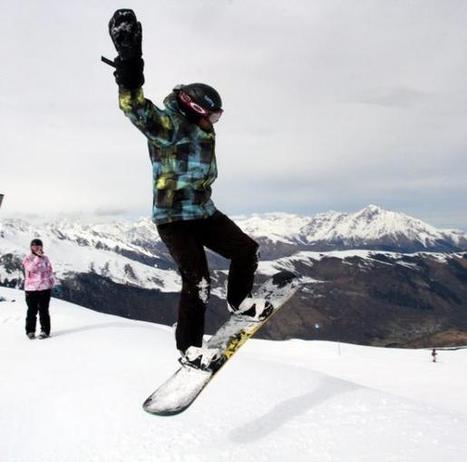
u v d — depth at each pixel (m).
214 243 2.98
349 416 3.83
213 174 2.94
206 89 2.79
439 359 33.59
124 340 7.74
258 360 5.86
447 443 3.37
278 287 2.94
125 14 2.27
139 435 3.55
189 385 2.58
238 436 3.52
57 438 3.64
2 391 4.98
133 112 2.54
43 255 9.48
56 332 9.98
